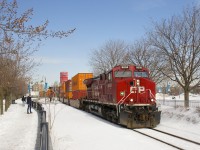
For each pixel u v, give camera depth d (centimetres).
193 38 2677
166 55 2878
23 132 1934
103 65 6006
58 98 8019
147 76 2370
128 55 4353
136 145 1454
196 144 1483
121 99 2212
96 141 1575
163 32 2823
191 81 2745
